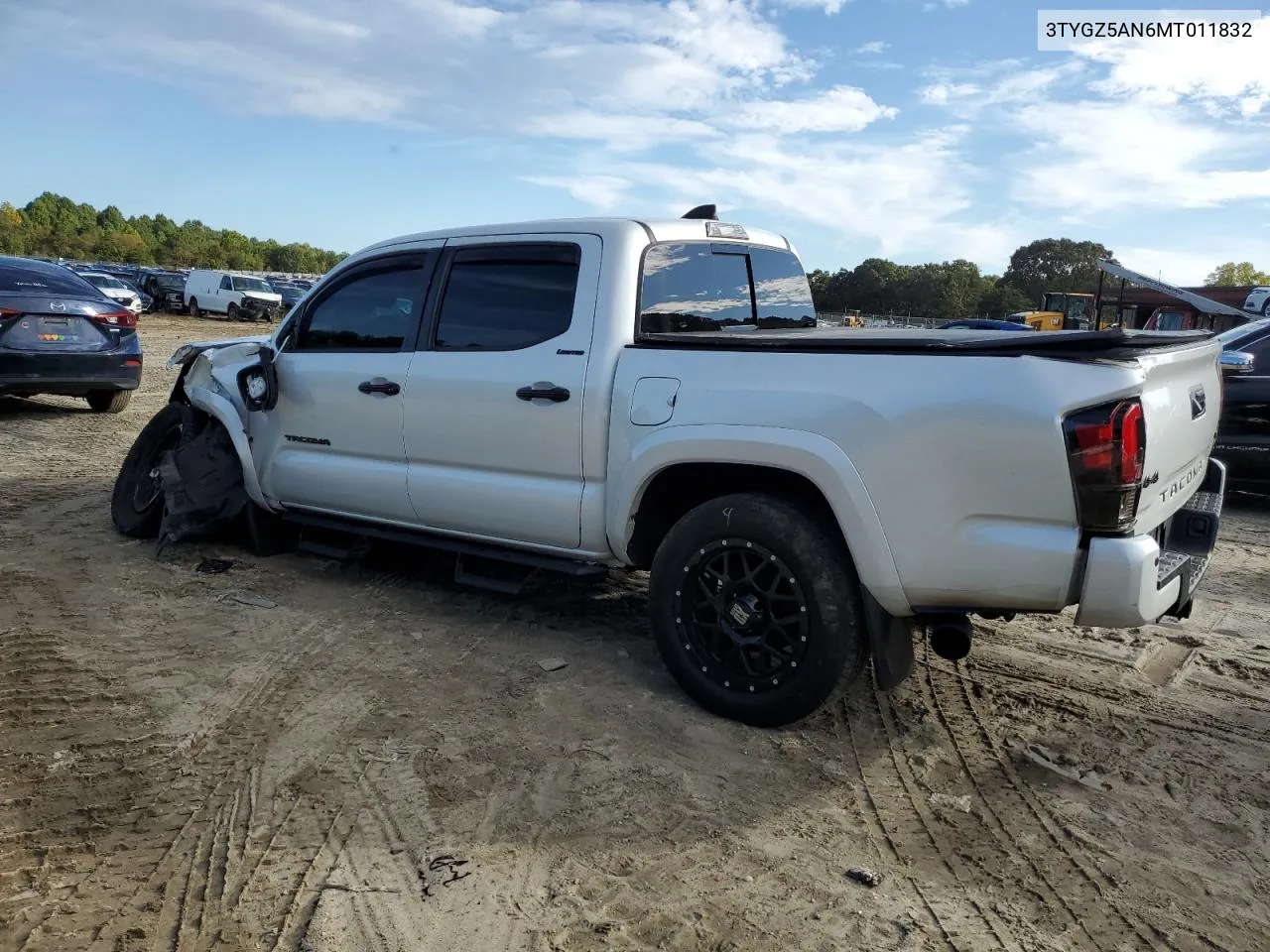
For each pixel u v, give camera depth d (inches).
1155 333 135.3
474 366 166.2
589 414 151.9
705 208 184.7
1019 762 136.1
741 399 136.6
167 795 121.6
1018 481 119.0
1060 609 121.8
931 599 127.6
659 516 157.2
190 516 214.5
